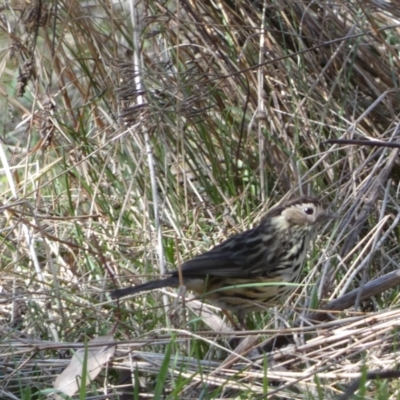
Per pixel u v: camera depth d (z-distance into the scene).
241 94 12.44
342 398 7.28
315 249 11.33
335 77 12.36
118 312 9.95
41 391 8.21
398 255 11.32
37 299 10.20
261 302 10.25
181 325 9.52
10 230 11.34
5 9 12.74
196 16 12.25
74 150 12.15
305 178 11.88
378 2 12.08
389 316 9.07
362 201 11.45
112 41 12.22
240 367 8.98
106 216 11.95
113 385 9.02
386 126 12.43
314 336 9.85
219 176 12.41
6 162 11.81
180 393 8.28
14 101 13.12
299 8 12.33
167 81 12.02
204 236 11.60
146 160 11.93
